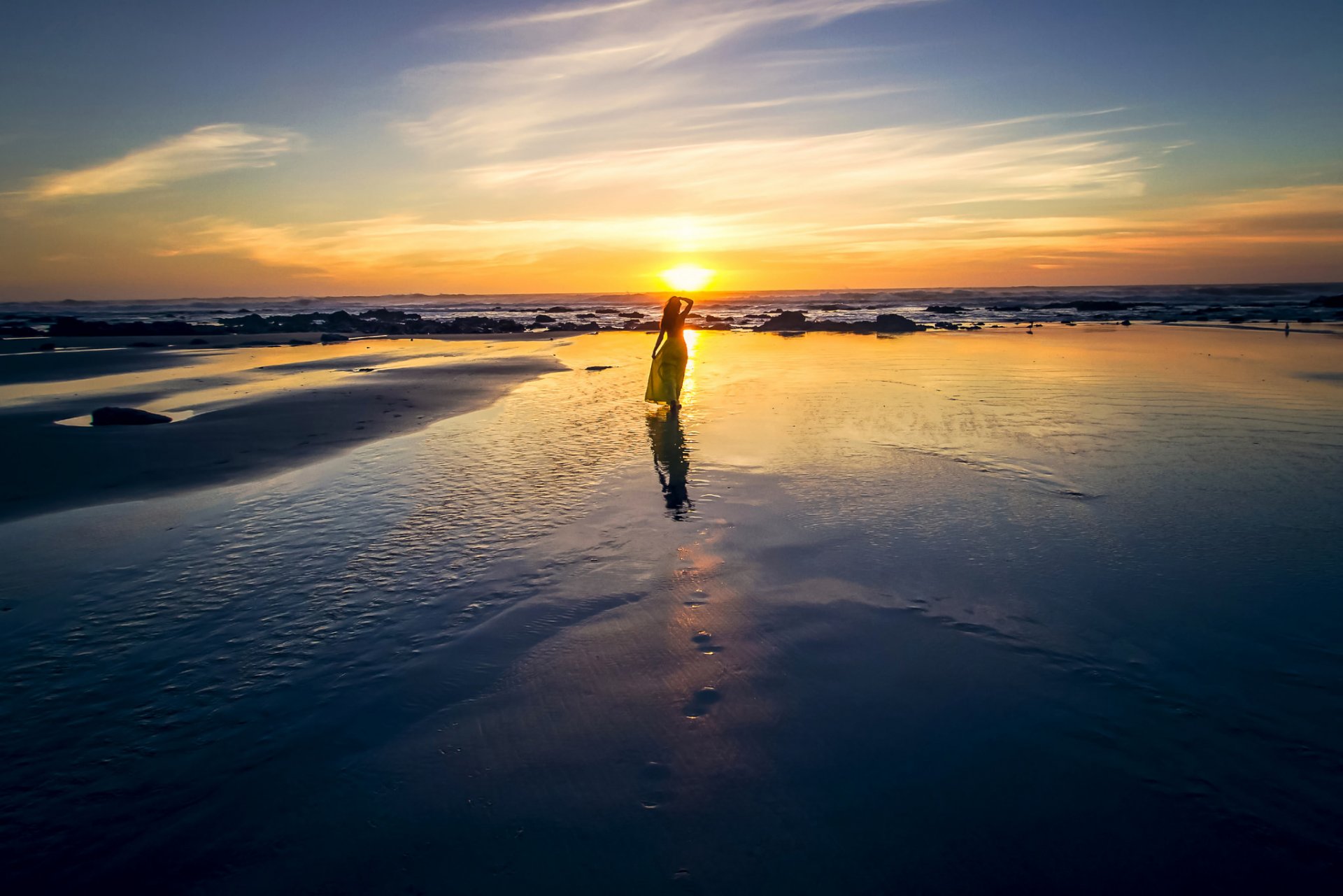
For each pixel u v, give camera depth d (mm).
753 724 3422
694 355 20719
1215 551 5273
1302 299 53625
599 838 2748
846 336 28781
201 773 3184
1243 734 3258
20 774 3188
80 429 10188
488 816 2881
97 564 5453
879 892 2473
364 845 2744
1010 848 2656
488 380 16031
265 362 20844
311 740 3389
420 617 4566
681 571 5152
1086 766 3074
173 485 7480
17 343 27438
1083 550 5348
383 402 12609
